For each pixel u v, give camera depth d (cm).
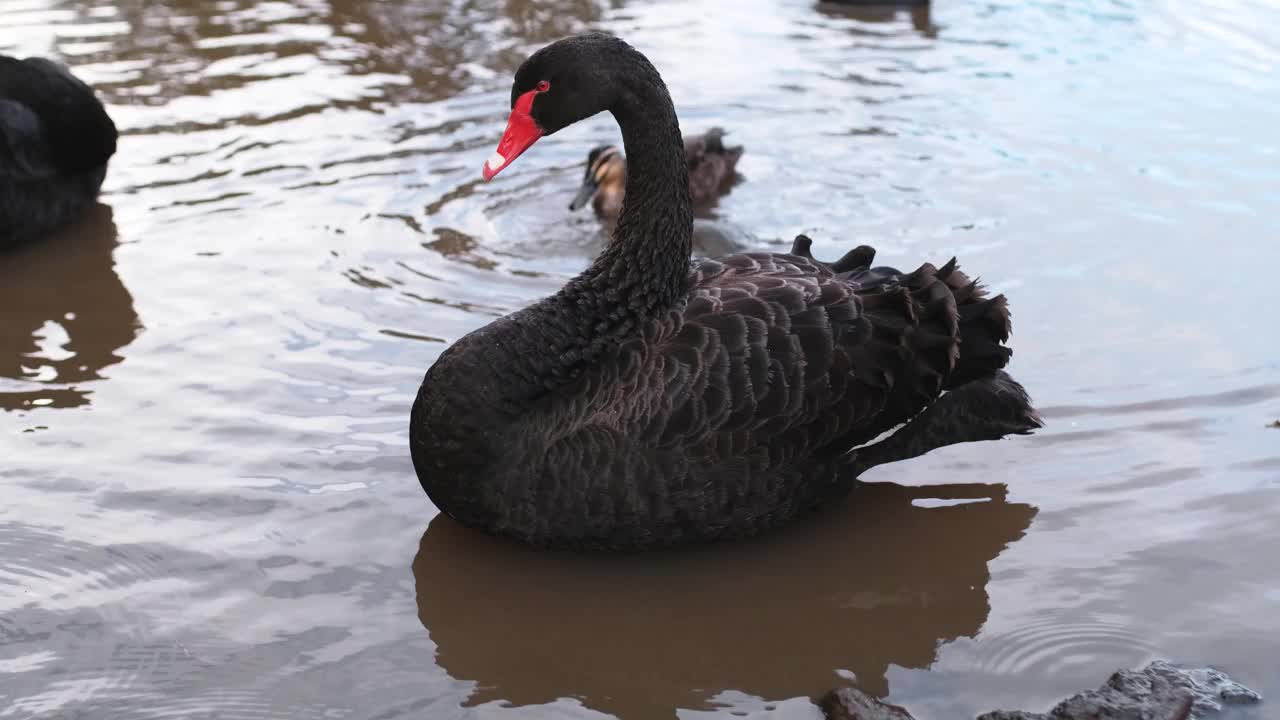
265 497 449
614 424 406
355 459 471
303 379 523
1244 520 427
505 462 408
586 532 414
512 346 417
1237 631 375
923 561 420
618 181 686
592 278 439
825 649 379
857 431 428
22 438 482
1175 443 472
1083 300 575
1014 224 652
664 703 356
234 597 398
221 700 353
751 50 902
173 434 485
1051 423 488
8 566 408
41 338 556
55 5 980
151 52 890
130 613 389
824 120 789
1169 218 650
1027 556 418
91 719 344
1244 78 823
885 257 620
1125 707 338
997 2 997
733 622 393
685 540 424
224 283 605
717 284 443
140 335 559
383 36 927
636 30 940
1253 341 536
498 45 909
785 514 430
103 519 434
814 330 417
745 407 408
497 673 369
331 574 411
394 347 547
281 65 872
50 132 644
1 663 365
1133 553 414
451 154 750
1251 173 695
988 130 764
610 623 394
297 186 706
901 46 905
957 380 432
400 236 655
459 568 419
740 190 704
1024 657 370
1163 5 977
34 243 648
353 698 356
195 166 727
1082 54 880
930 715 347
